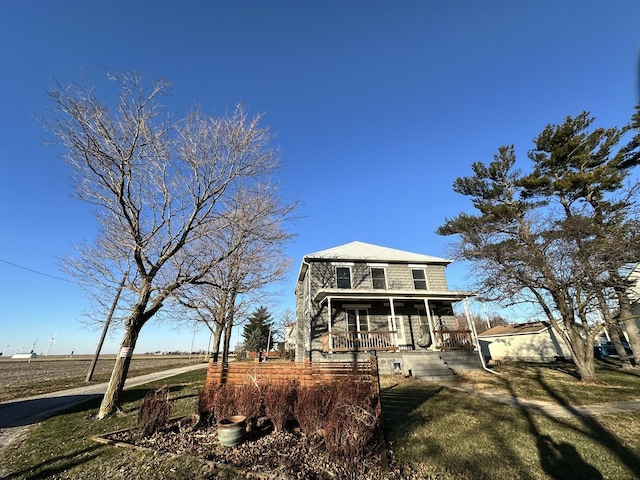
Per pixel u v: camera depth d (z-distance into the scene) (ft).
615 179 54.95
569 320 40.47
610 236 37.60
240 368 27.09
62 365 118.52
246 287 49.39
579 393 30.73
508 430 19.61
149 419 20.40
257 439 19.03
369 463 15.15
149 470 15.07
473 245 49.32
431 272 62.75
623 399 27.81
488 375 44.27
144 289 30.27
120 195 27.43
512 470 14.28
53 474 15.11
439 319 58.65
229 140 33.91
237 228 38.01
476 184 69.15
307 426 18.29
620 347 55.06
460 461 15.31
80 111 25.70
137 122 28.63
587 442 17.21
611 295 37.60
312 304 56.95
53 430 22.67
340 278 59.67
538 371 48.19
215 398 22.38
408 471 14.39
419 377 43.04
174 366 102.06
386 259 61.00
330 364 25.94
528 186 61.41
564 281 39.27
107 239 33.50
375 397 19.94
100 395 40.96
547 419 21.84
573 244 38.78
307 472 14.42
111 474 14.82
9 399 37.50
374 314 57.57
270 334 138.72
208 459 16.05
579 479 13.33
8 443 20.44
